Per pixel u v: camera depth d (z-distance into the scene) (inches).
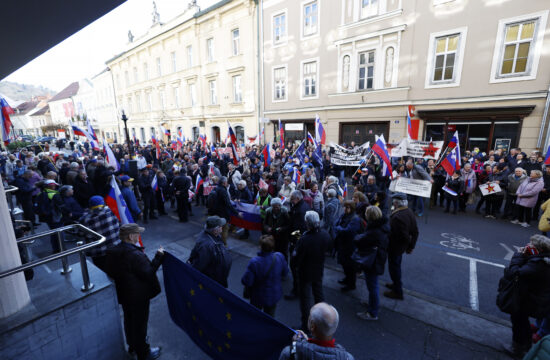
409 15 490.0
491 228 284.4
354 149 395.9
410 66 502.3
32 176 308.2
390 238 166.6
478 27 431.8
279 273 131.1
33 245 252.4
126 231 119.0
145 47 1130.7
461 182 324.2
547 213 218.5
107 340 121.2
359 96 570.6
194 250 136.7
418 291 179.8
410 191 303.6
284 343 91.5
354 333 143.9
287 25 663.1
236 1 745.0
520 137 420.8
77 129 405.4
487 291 178.5
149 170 328.5
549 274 113.0
